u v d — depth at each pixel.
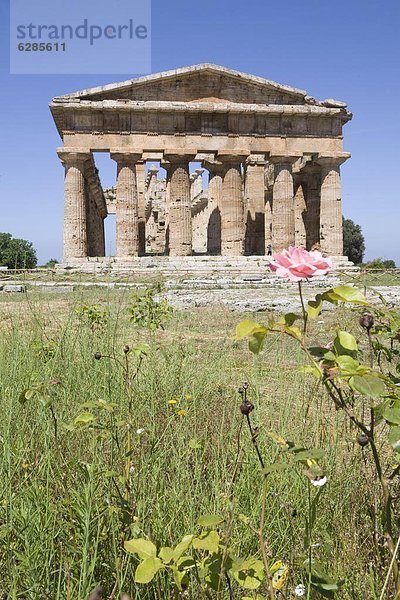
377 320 4.71
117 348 8.91
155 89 46.91
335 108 48.72
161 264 44.53
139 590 3.38
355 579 3.61
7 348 8.70
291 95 48.75
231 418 6.26
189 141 46.88
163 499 4.26
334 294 2.85
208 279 36.31
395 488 4.55
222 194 48.69
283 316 2.93
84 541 3.45
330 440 5.29
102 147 45.81
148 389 6.95
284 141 48.16
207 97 47.62
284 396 7.02
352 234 98.81
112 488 4.16
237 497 4.14
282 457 4.77
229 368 8.91
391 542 3.13
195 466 4.73
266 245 56.47
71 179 46.00
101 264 44.47
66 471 4.04
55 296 14.82
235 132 47.56
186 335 12.88
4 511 3.87
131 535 3.65
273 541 4.00
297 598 3.26
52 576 3.51
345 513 4.41
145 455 4.75
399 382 3.71
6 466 4.23
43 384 4.02
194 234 80.12
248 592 3.36
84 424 3.97
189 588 3.37
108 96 46.28
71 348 8.38
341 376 2.81
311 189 54.78
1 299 14.41
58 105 44.97
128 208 46.34
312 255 2.71
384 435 5.74
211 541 2.61
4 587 3.29
